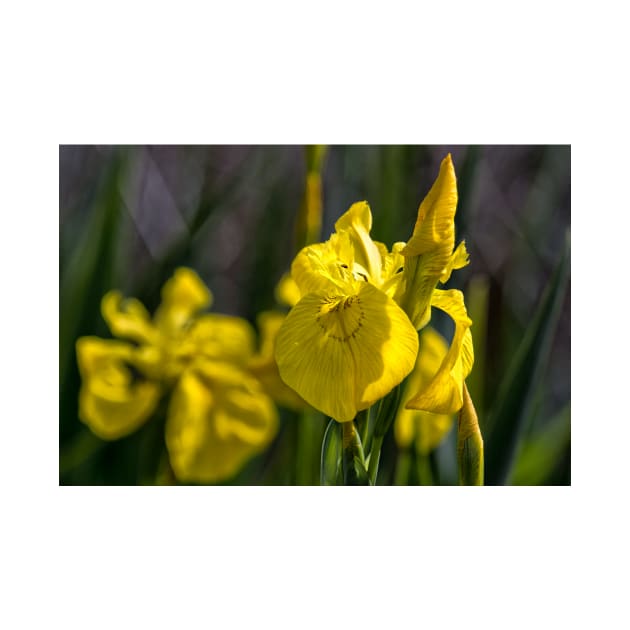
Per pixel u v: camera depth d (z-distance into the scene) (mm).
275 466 878
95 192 1061
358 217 665
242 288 1174
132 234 1163
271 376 795
